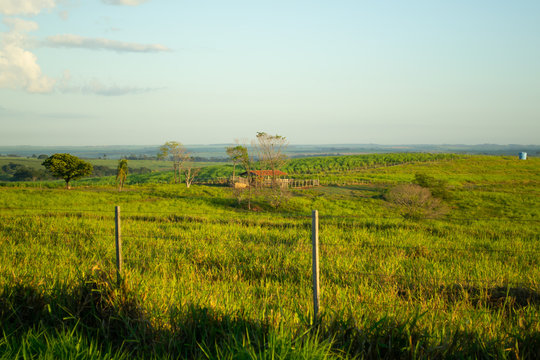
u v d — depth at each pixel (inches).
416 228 868.0
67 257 481.1
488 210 1833.2
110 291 247.9
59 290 255.3
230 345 191.5
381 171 4362.7
